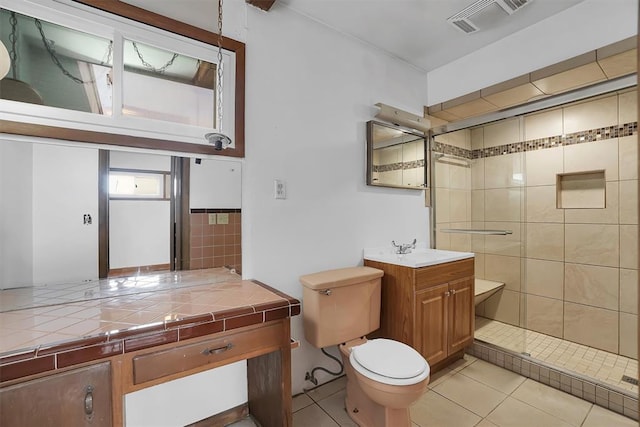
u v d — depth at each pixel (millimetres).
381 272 1927
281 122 1816
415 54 2426
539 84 2119
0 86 1161
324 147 2012
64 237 1287
